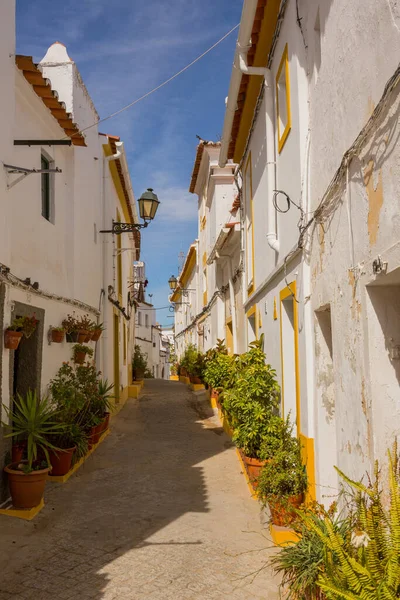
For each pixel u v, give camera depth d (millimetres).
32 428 6566
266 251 8820
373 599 2803
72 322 9586
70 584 4781
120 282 18406
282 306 7613
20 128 7750
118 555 5410
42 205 8992
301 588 3611
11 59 6820
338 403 4809
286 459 6047
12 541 5699
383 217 3590
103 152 14141
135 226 12969
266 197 8648
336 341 4836
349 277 4391
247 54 8172
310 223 5750
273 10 7160
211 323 18906
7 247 6664
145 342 36875
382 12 3516
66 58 10164
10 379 6805
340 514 4340
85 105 11391
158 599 4527
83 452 8586
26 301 7582
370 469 3871
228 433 12016
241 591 4668
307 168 6043
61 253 9734
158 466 9172
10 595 4574
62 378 8852
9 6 6766
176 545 5672
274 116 7797
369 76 3818
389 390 3912
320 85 5391
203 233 21344
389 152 3443
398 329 3992
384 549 3055
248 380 7957
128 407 16969
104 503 7098
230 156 11898
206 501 7203
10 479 6348
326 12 5051
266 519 6422
